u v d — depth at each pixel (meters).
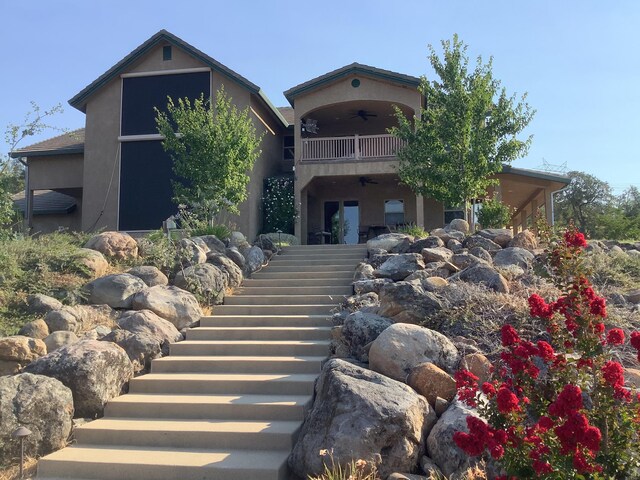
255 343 9.30
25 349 8.15
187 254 12.52
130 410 7.60
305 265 14.15
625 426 4.00
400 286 8.88
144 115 20.53
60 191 23.28
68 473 6.39
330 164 20.27
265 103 21.14
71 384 7.46
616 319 8.34
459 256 11.51
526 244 12.47
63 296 10.20
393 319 8.69
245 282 12.90
